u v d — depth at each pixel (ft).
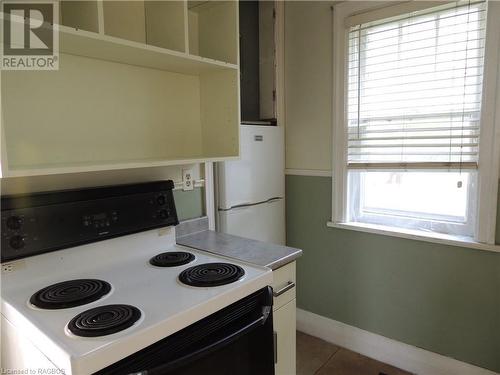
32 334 2.97
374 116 6.81
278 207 7.80
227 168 6.47
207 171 6.21
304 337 8.13
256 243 5.40
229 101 5.56
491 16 5.42
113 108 4.87
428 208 6.59
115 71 4.86
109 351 2.65
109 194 4.51
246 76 7.94
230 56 5.43
